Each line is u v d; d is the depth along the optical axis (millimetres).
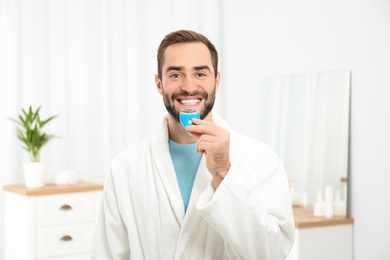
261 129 3475
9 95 3424
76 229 3189
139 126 3812
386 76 2707
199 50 1216
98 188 3260
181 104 1230
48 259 3098
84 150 3656
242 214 1149
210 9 3932
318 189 3035
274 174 1310
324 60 3076
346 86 2928
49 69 3564
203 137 1156
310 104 3131
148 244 1336
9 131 3418
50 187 3180
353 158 2904
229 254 1230
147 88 3832
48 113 3562
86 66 3656
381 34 2732
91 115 3684
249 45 3680
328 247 2809
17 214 3178
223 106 3943
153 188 1344
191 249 1282
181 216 1299
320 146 3049
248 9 3689
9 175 3422
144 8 3816
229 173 1161
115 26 3732
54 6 3564
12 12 3428
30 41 3500
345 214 2891
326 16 3064
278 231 1211
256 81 3596
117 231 1406
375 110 2770
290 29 3322
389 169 2691
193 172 1342
